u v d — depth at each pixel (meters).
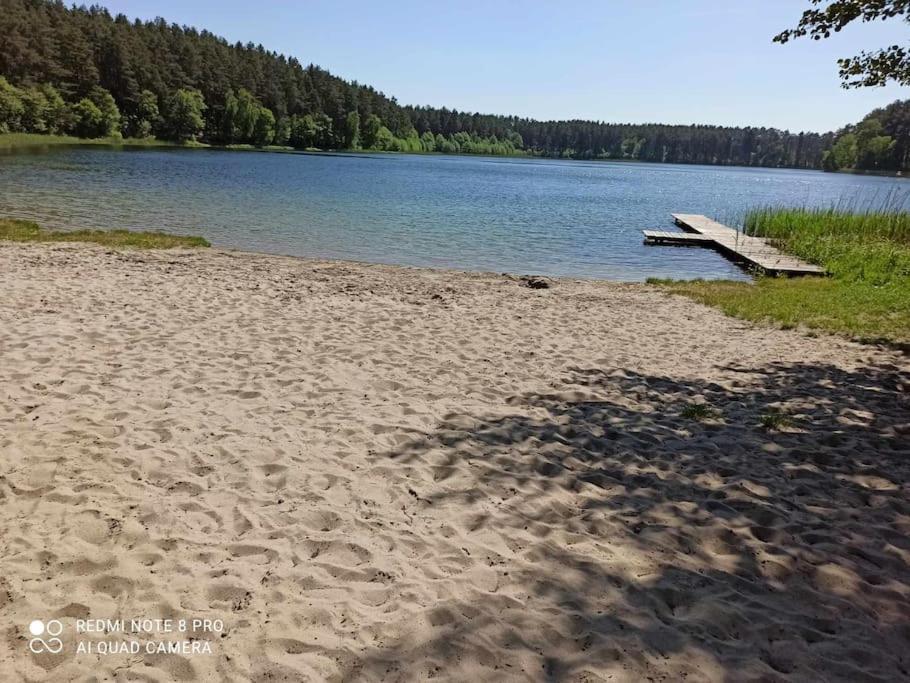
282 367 7.29
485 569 3.76
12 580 3.40
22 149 55.38
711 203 44.91
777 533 4.31
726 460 5.48
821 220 23.34
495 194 43.22
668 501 4.73
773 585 3.73
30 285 10.32
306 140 112.94
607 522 4.36
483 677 2.91
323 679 2.87
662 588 3.63
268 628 3.18
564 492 4.81
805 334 10.50
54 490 4.36
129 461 4.85
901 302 12.48
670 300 13.40
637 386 7.48
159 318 8.99
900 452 5.72
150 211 23.75
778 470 5.30
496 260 18.94
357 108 127.00
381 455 5.26
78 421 5.46
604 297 13.54
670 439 5.92
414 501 4.58
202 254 15.60
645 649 3.12
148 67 88.62
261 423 5.73
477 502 4.60
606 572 3.77
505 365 8.02
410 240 21.52
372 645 3.10
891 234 22.00
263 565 3.72
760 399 7.16
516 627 3.25
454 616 3.32
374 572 3.69
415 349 8.45
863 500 4.83
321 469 4.95
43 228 18.27
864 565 3.96
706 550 4.09
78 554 3.68
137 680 2.82
